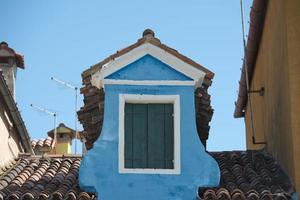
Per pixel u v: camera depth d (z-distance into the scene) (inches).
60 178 595.2
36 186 571.8
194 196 532.4
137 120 551.5
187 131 545.3
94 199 533.3
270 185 565.0
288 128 589.6
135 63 557.9
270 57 681.0
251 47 746.8
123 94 551.8
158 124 551.5
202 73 554.3
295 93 584.1
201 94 567.2
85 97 581.9
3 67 794.8
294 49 593.6
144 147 546.3
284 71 609.6
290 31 597.3
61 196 538.0
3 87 634.2
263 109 732.0
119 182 533.0
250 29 725.3
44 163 650.8
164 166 542.0
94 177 533.0
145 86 553.9
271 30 669.3
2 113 658.2
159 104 555.2
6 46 800.3
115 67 554.9
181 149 541.0
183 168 537.3
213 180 535.5
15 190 559.8
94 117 579.2
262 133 743.7
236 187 551.5
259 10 692.1
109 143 540.7
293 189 559.2
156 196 531.5
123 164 537.0
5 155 662.5
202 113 582.6
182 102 550.9
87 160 536.1
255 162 631.2
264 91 724.7
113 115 546.9
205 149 570.3
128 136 548.1
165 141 548.1
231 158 650.8
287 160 590.6
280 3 619.8
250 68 780.0
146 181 534.3
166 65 557.9
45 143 925.8
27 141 740.7
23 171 625.3
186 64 555.5
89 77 574.9
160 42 559.5
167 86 554.3
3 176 612.4
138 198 530.6
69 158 662.5
